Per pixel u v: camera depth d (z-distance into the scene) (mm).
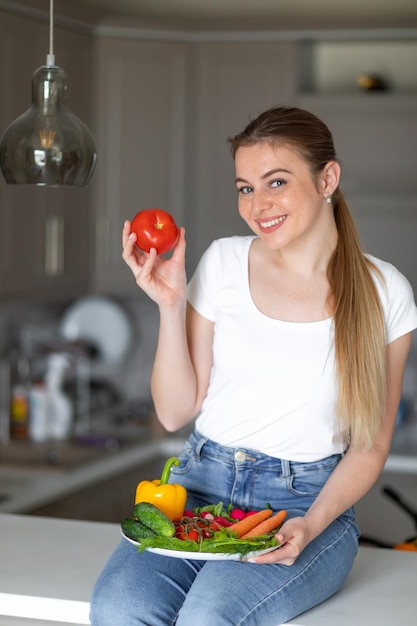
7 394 4988
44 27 4652
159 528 1846
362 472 2051
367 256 2150
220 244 2172
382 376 2066
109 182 5113
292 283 2070
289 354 2021
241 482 2045
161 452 4945
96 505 4469
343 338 2008
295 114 1992
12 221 4520
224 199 5203
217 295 2119
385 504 4656
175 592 1879
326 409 2020
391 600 2062
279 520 1904
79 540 2418
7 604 2047
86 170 2098
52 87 2074
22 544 2379
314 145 1992
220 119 5164
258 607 1805
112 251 5145
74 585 2104
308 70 5316
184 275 2076
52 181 2062
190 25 5098
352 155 5062
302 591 1891
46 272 4781
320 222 2064
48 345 5371
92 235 5117
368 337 2031
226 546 1804
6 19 4379
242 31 5082
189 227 5246
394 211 5066
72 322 5551
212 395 2100
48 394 4891
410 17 5008
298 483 2033
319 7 5055
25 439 4801
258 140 1969
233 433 2055
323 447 2045
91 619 1847
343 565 2027
